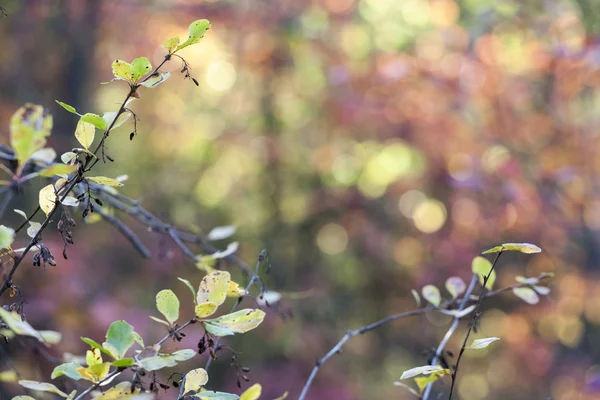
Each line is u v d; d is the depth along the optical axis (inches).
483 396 303.3
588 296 268.1
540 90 246.7
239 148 342.0
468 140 243.8
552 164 237.3
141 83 44.1
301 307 253.0
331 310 266.1
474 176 221.9
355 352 261.1
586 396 271.9
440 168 244.5
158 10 251.4
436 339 265.0
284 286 271.7
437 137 243.4
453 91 233.9
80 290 159.5
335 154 294.7
